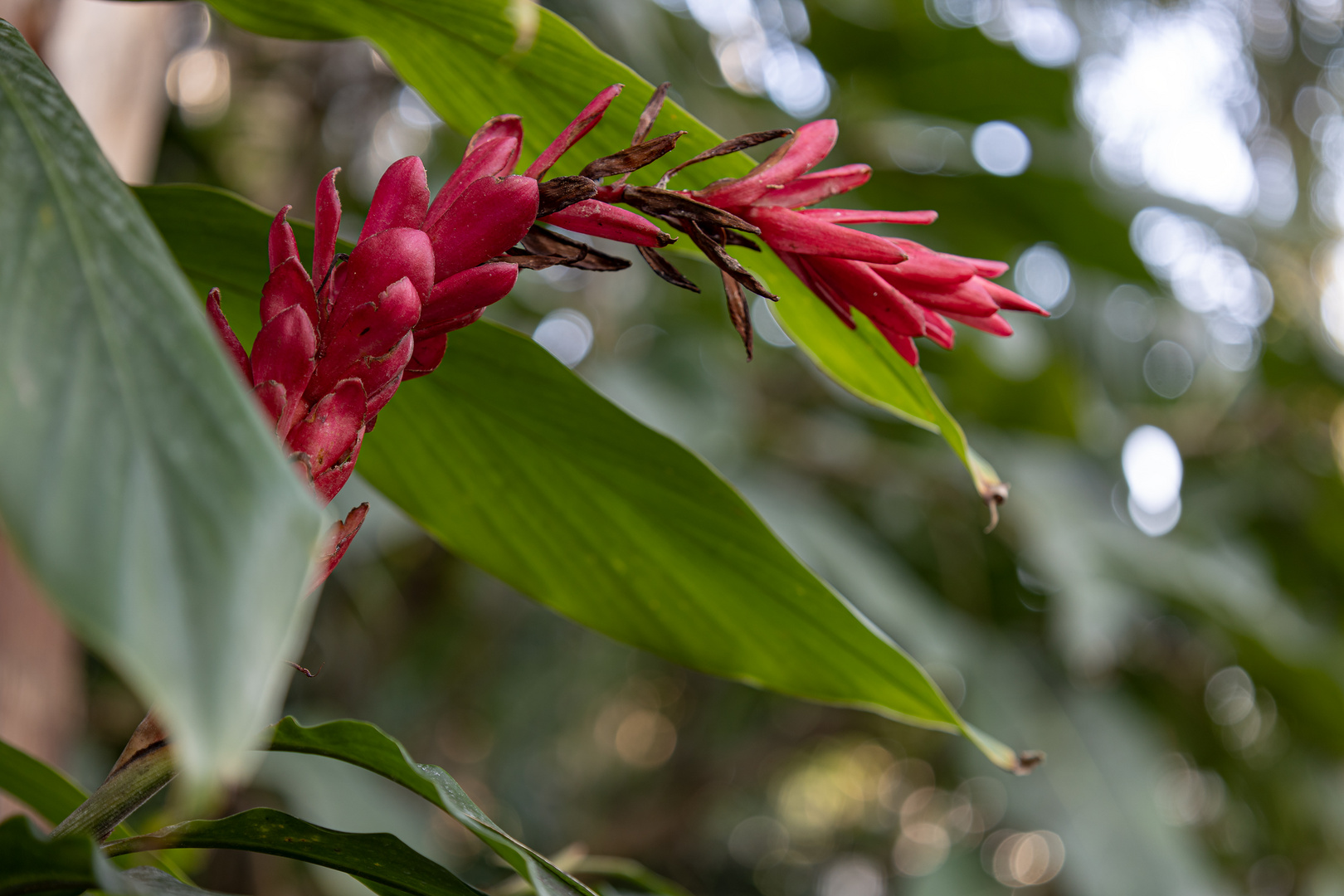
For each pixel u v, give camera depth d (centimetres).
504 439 90
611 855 454
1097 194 247
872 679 91
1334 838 344
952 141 289
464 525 95
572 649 459
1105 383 317
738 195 75
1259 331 378
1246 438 363
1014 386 280
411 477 94
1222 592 280
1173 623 349
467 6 83
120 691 333
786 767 623
